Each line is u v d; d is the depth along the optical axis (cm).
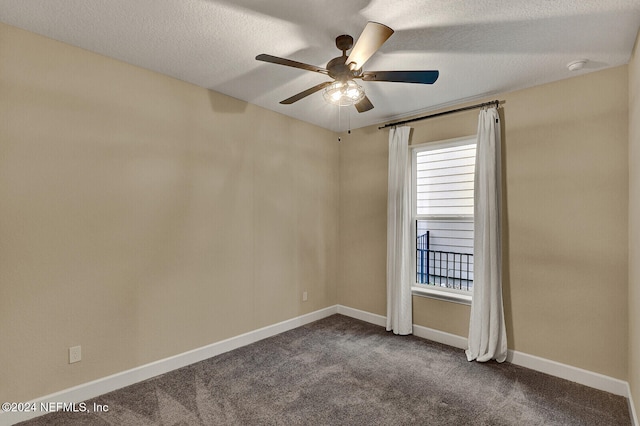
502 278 309
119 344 255
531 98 297
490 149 307
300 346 339
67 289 230
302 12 193
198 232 305
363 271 429
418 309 372
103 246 247
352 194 443
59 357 227
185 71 276
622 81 253
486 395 249
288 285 390
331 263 448
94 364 242
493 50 234
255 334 352
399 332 372
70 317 231
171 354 285
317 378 273
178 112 291
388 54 241
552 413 227
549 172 286
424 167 384
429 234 410
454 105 347
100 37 223
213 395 246
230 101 332
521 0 180
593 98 265
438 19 199
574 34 213
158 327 277
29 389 214
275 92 321
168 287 284
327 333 377
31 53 216
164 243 281
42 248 220
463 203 352
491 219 303
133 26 209
